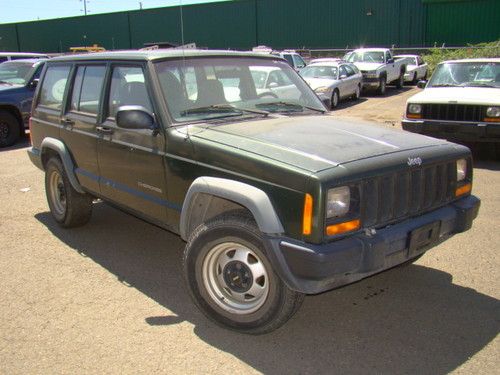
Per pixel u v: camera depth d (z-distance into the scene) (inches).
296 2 1413.6
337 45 1390.3
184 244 207.6
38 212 249.8
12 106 435.5
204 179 139.2
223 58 179.5
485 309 153.6
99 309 154.7
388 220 131.7
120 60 176.7
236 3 1492.4
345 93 708.7
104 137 181.3
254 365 127.0
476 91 348.8
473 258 189.6
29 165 359.3
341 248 119.5
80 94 200.5
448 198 149.4
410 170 134.3
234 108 169.2
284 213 123.6
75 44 1775.3
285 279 123.0
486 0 1206.3
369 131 155.9
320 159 126.0
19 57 559.8
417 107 346.6
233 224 132.4
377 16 1323.8
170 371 124.6
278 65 196.5
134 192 171.9
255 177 129.1
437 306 155.8
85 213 218.7
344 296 162.9
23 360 129.3
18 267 185.2
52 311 153.5
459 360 128.4
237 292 138.9
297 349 133.9
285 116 170.2
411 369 125.1
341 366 126.6
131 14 1636.3
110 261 190.7
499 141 324.8
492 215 235.9
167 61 165.6
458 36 1254.9
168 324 146.1
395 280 173.0
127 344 136.0
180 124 155.5
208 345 135.6
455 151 149.8
